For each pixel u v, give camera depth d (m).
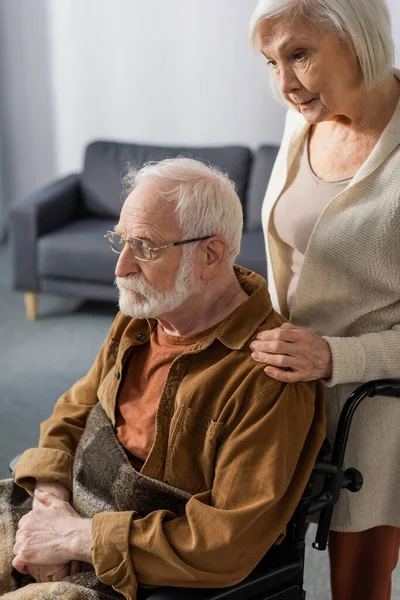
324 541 1.68
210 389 1.55
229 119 4.83
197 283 1.57
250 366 1.53
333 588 1.88
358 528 1.74
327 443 1.63
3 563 1.63
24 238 4.13
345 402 1.63
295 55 1.49
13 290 4.32
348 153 1.64
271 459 1.47
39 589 1.50
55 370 3.73
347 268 1.62
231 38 4.65
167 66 4.82
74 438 1.81
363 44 1.44
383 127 1.58
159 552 1.46
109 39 4.86
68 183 4.46
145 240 1.53
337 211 1.61
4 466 2.93
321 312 1.69
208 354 1.59
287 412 1.50
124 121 5.03
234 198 1.59
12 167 5.36
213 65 4.74
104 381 1.76
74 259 4.06
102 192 4.43
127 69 4.90
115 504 1.61
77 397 1.88
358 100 1.56
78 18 4.87
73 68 5.00
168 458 1.58
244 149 4.25
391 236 1.56
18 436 3.15
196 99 4.85
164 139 5.00
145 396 1.66
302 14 1.43
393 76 1.59
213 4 4.61
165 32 4.75
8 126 5.25
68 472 1.75
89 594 1.50
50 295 4.64
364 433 1.70
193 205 1.53
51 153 5.26
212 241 1.55
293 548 1.56
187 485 1.57
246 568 1.47
